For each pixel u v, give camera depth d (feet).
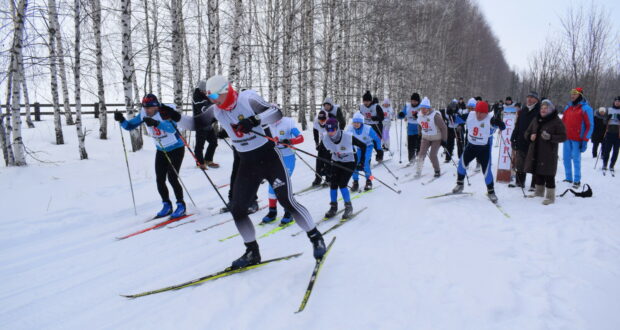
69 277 10.21
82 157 23.09
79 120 22.94
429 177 23.25
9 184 17.16
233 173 15.84
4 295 9.25
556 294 8.59
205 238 13.07
